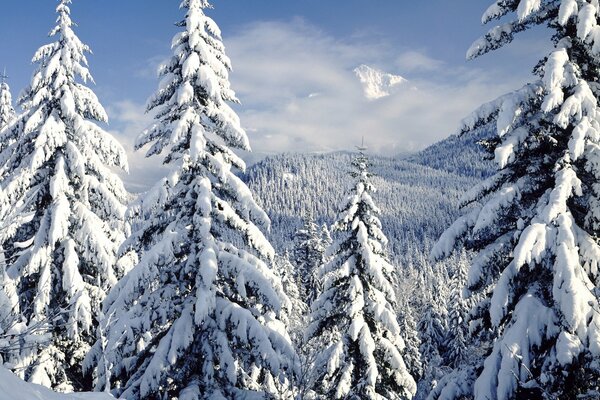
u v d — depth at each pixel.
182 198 13.92
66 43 16.50
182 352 12.20
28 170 15.46
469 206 11.79
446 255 10.95
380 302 18.41
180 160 13.27
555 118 9.45
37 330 7.95
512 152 9.96
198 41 13.87
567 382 8.90
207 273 12.16
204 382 12.42
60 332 15.34
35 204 16.14
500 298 9.72
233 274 13.08
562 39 10.27
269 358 12.16
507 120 9.98
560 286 8.90
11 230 14.34
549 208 9.32
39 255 14.88
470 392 10.74
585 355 8.63
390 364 18.14
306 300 52.47
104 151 17.06
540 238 9.16
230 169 14.82
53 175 15.93
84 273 16.94
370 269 18.33
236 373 12.58
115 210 16.55
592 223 9.85
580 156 9.65
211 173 14.22
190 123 13.68
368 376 17.20
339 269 18.70
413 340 45.72
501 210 10.20
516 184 10.34
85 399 6.62
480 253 10.81
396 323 17.89
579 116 9.40
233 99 14.96
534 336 9.12
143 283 12.40
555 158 10.36
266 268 13.80
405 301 49.59
